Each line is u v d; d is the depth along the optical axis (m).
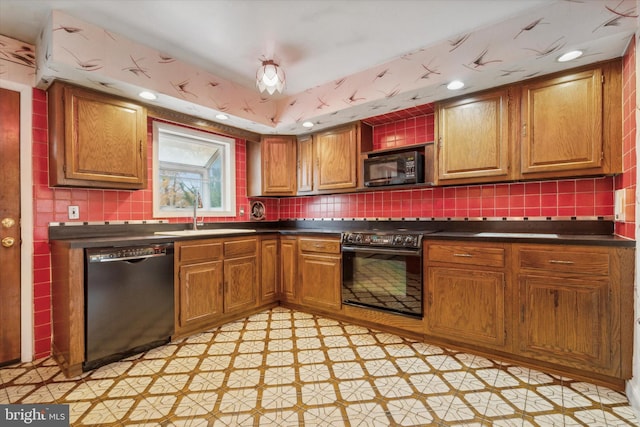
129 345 2.12
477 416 1.51
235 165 3.55
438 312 2.30
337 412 1.54
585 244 1.77
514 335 2.01
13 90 2.11
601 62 1.90
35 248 2.18
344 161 3.15
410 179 2.69
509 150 2.23
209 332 2.59
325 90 2.86
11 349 2.09
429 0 1.76
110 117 2.29
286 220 4.00
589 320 1.77
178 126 3.04
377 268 2.61
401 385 1.78
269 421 1.48
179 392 1.72
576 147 1.98
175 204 3.15
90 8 1.81
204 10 1.84
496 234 2.27
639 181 1.58
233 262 2.83
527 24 1.87
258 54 2.35
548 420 1.47
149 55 2.24
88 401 1.64
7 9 1.80
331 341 2.40
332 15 1.90
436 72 2.21
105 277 2.02
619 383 1.72
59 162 2.07
